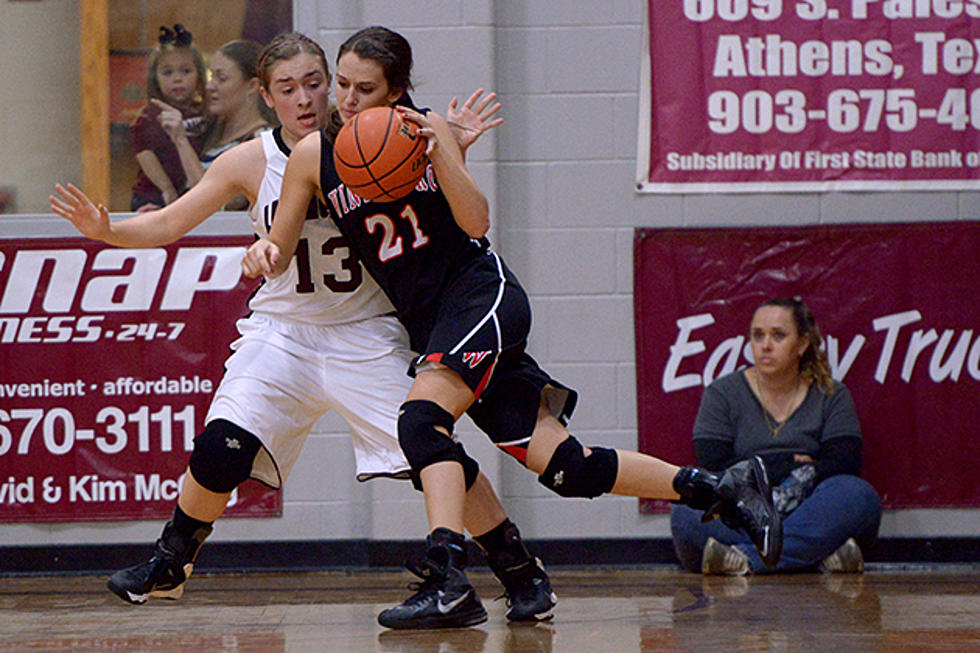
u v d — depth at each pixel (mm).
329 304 10219
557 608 12234
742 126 17172
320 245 10125
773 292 17141
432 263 9906
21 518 16812
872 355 17094
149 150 17000
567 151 17219
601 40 17219
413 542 16688
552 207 17219
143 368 16844
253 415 9875
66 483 16828
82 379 16828
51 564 16828
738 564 15133
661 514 16984
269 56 10102
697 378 17156
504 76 17188
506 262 17234
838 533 15219
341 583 15430
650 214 17250
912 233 17062
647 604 12562
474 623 10023
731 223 17234
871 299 17094
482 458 16750
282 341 10258
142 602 10133
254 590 14703
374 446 10242
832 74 17125
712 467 16047
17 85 16969
